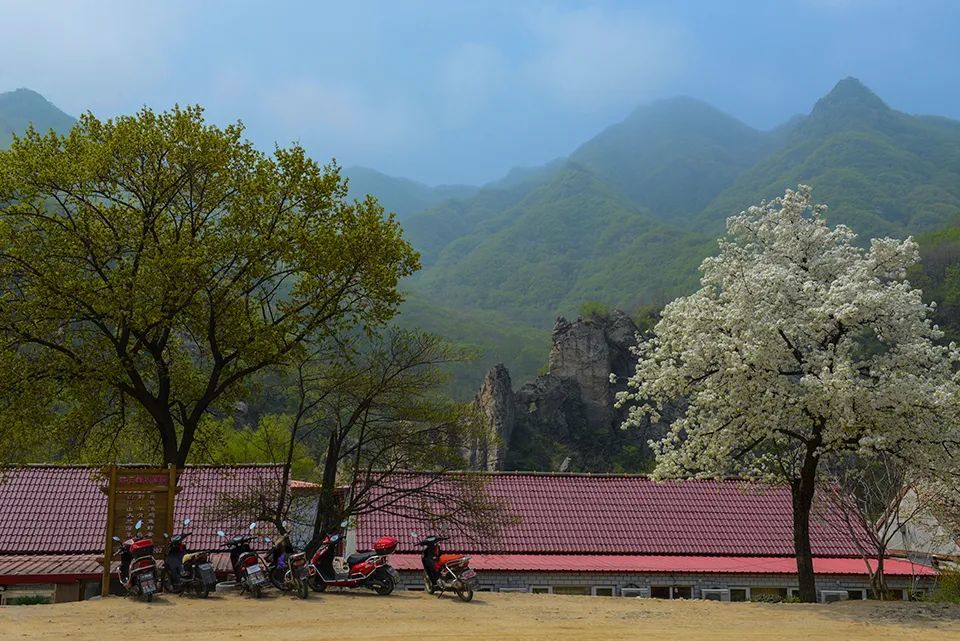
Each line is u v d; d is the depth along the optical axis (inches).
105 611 577.0
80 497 1184.2
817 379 685.9
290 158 870.4
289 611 591.8
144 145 816.9
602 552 1235.2
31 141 812.0
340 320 894.4
